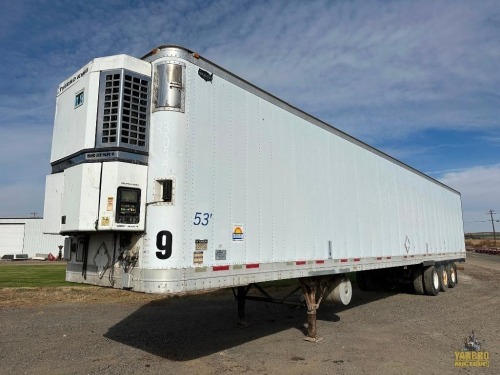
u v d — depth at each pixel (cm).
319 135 716
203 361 549
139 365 530
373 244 875
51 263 3017
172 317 860
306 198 655
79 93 462
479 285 1548
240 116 530
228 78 518
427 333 720
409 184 1148
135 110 434
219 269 466
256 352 594
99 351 593
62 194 462
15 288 1273
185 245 425
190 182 441
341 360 556
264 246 548
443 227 1434
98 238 482
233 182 505
